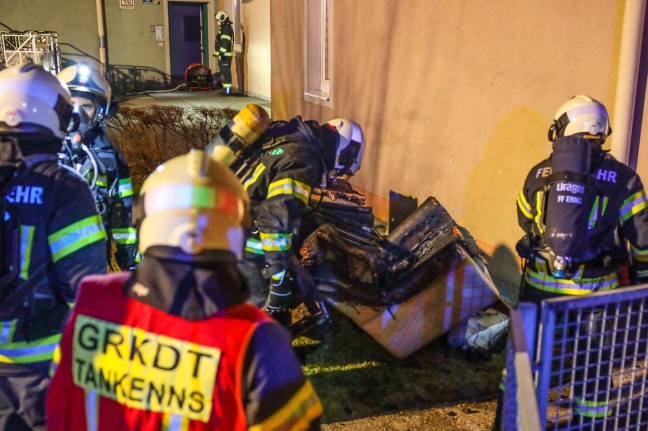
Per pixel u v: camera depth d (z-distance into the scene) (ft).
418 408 11.41
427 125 19.07
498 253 16.47
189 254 4.56
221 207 4.68
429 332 12.85
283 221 10.74
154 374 4.66
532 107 15.02
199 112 35.50
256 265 11.73
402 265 13.05
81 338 4.90
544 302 6.75
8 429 7.11
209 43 58.75
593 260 9.57
